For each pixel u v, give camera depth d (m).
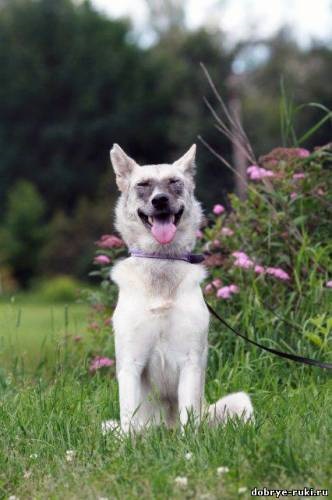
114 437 9.05
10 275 58.75
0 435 9.46
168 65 69.19
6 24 73.12
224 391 11.30
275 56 69.56
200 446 8.38
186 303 9.49
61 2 74.06
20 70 70.69
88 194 68.94
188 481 7.60
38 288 53.06
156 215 9.64
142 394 9.84
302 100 58.47
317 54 64.88
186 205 9.87
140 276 9.60
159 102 68.31
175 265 9.60
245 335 12.35
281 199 12.93
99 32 72.56
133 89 68.81
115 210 10.27
